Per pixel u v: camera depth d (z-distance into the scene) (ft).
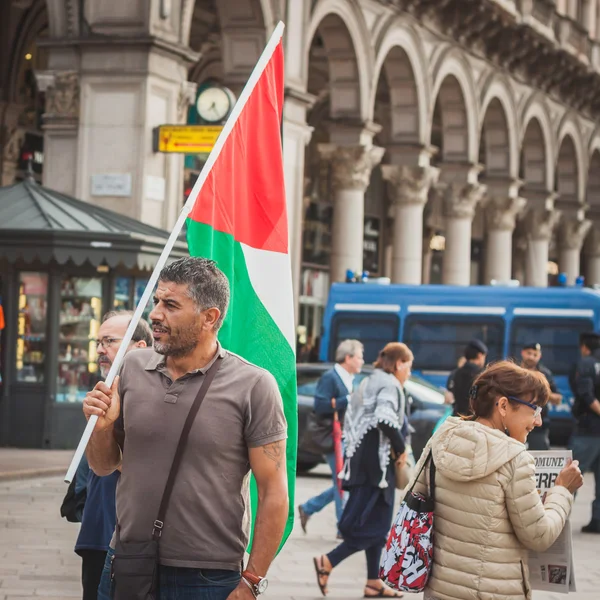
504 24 159.22
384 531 41.60
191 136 92.27
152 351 19.85
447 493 22.20
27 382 80.64
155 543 18.83
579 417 60.03
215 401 19.11
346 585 43.83
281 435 19.31
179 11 96.73
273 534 19.12
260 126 22.81
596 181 221.25
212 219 21.85
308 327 165.58
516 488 21.75
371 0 128.88
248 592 18.94
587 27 214.90
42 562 44.68
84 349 81.00
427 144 143.74
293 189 116.16
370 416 41.83
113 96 93.45
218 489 18.98
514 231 220.64
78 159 93.66
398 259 143.74
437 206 196.54
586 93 202.49
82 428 81.35
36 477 68.28
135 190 92.79
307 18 115.85
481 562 21.83
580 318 107.96
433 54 145.38
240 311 22.66
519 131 175.32
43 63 127.65
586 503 72.59
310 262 165.58
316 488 72.95
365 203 180.14
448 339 110.63
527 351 62.23
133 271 81.20
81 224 78.59
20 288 80.33
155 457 18.99
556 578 22.71
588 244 224.12
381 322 111.86
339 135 130.00
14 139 123.65
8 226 77.25
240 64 110.32
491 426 22.79
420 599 41.47
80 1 93.81
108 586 19.63
